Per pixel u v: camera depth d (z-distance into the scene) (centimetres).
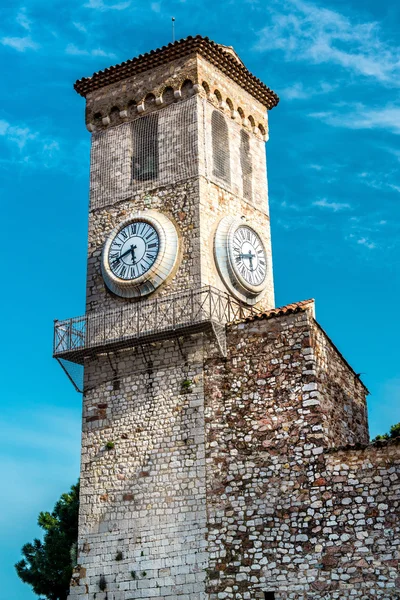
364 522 3394
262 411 3725
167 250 4125
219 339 3881
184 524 3731
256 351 3819
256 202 4603
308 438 3597
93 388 4159
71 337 4194
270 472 3625
